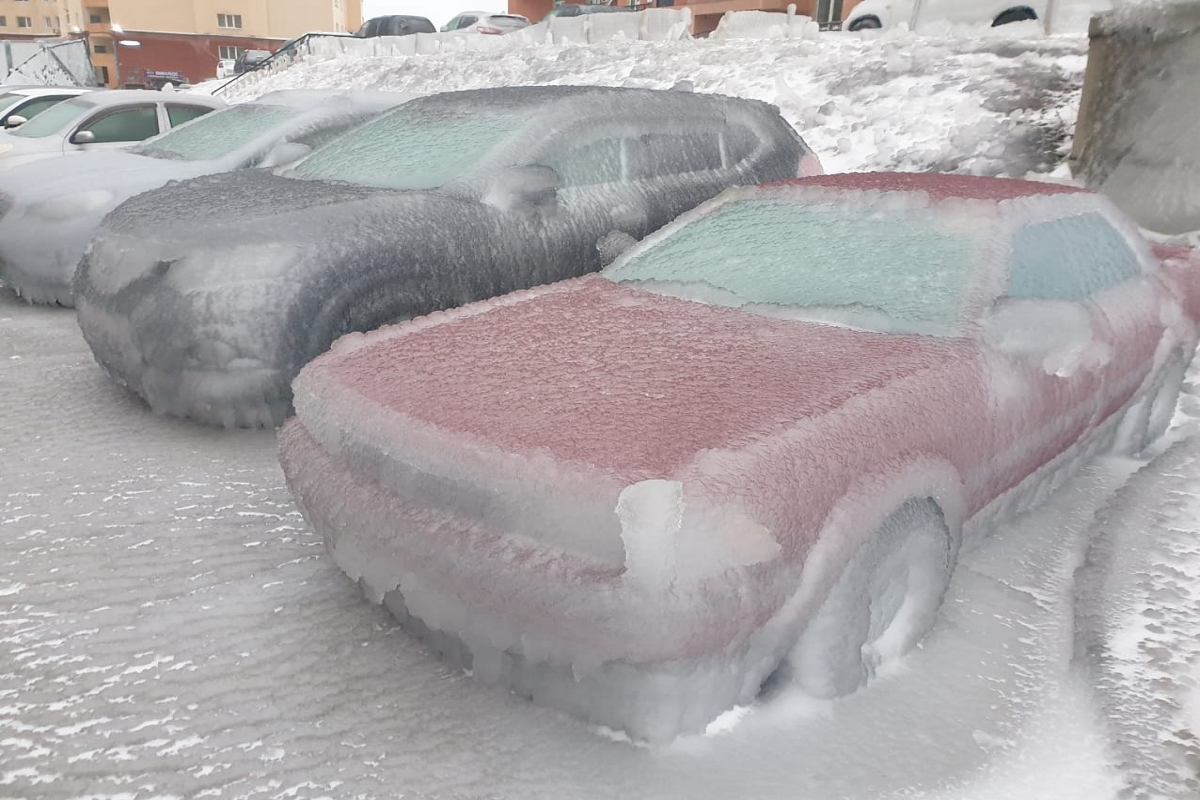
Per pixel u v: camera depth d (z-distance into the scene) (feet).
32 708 8.21
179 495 12.52
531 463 7.50
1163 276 13.87
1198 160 22.11
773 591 7.23
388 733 7.93
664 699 7.26
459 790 7.24
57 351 18.78
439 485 7.94
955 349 9.75
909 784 7.36
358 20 240.94
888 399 8.59
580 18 65.72
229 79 99.86
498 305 11.73
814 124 34.37
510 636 7.56
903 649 8.98
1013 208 11.62
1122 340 12.07
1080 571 10.59
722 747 7.66
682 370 9.20
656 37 61.67
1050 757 7.72
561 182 17.80
